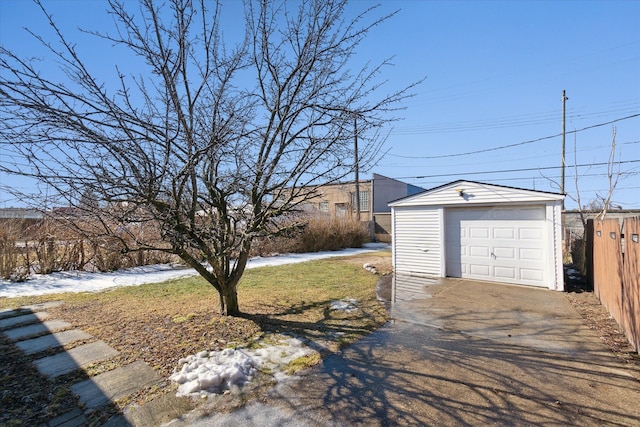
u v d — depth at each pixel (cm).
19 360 330
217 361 321
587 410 247
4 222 802
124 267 938
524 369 318
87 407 248
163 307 523
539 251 726
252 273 893
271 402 258
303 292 652
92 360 329
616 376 302
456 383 289
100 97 310
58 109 278
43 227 836
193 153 337
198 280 771
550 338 403
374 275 871
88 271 884
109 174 311
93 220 378
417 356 348
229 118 352
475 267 811
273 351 354
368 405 254
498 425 230
